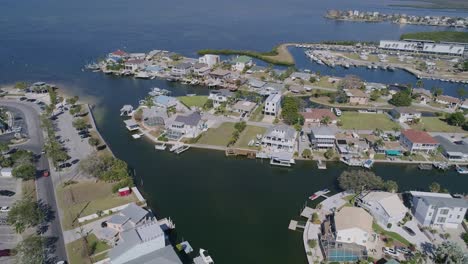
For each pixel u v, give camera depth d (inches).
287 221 4276.6
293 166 5511.8
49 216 4121.6
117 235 3804.1
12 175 4756.4
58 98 7691.9
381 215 4131.4
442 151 5812.0
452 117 7071.9
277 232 4082.2
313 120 6879.9
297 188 4955.7
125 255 3282.5
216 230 4101.9
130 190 4662.9
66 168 5142.7
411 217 4224.9
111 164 5049.2
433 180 5221.5
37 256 3331.7
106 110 7509.8
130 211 4035.4
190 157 5728.3
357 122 7096.5
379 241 3838.6
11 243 3693.4
